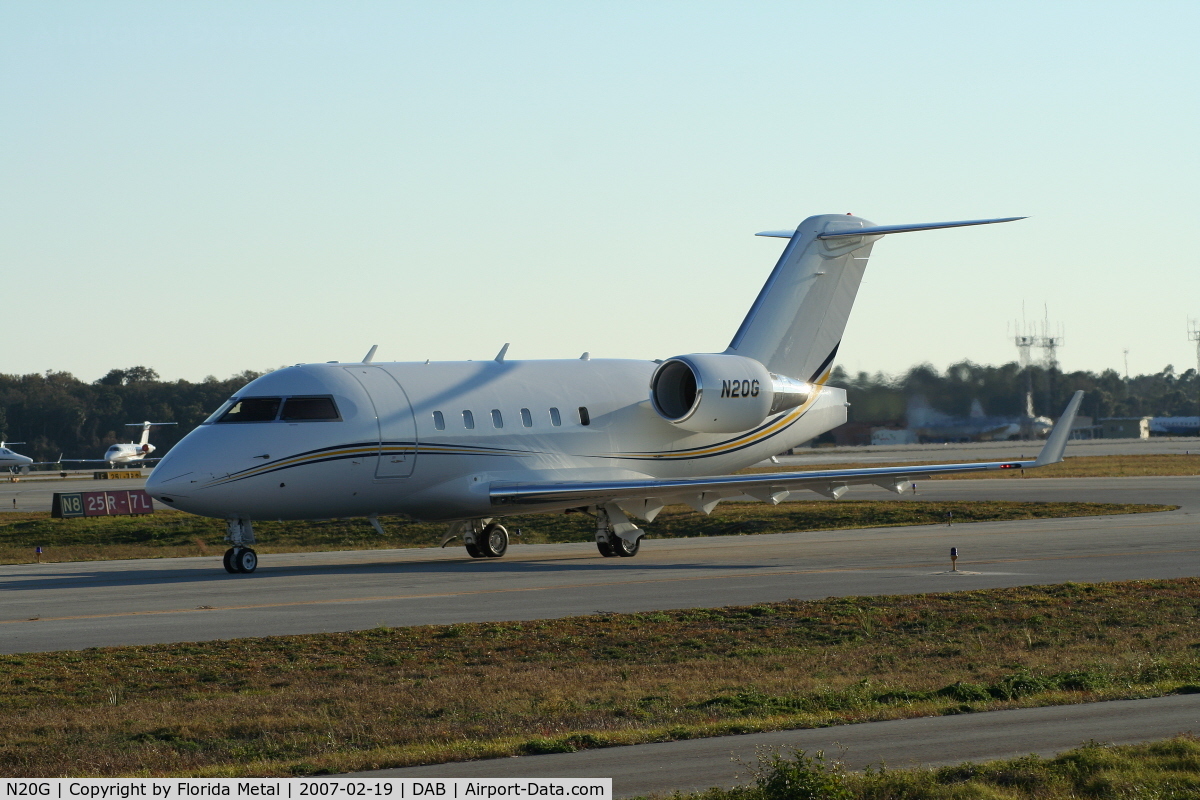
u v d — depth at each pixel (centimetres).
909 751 3988
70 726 4766
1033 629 7044
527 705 5059
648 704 5078
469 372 11731
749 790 3406
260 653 6419
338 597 8644
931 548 11862
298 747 4438
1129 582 8744
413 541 16312
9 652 6456
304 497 10462
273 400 10544
